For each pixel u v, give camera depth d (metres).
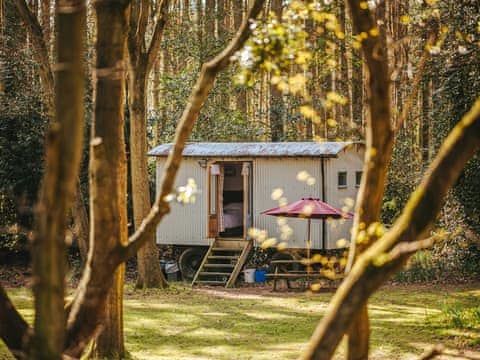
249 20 4.91
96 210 4.49
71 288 19.98
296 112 30.31
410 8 15.59
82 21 3.02
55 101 2.92
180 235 23.89
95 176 4.50
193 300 19.02
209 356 12.30
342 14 19.20
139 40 19.25
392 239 3.47
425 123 26.78
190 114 4.53
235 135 30.05
